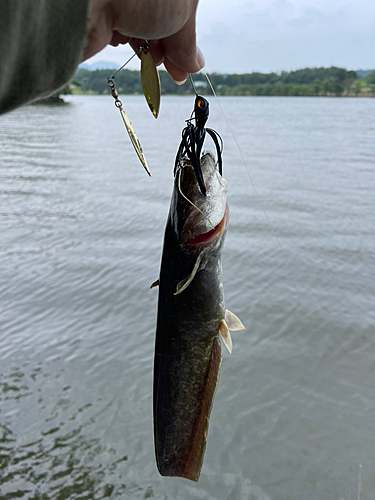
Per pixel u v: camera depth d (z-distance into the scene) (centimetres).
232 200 1164
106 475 371
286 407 432
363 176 1515
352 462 373
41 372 494
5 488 359
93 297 659
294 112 6341
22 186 1446
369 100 11188
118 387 469
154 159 2086
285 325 564
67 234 951
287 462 376
